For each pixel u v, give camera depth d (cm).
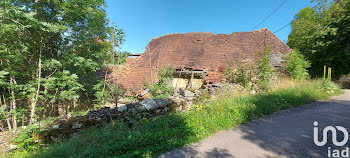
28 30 421
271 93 583
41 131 290
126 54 538
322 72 1028
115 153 229
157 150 236
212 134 302
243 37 1130
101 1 510
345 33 902
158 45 1224
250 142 262
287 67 795
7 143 268
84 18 513
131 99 645
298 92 572
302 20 1138
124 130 305
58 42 530
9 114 455
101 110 360
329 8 1016
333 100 555
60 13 439
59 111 663
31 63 487
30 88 416
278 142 256
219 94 584
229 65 760
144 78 816
